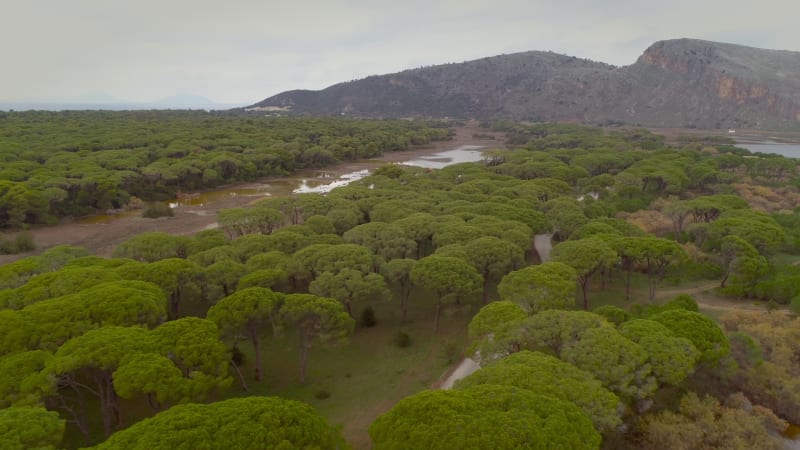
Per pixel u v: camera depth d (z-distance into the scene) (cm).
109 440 2066
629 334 3338
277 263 4747
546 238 7575
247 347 4412
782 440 3288
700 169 11275
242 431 2116
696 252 6438
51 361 2842
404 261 4841
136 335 3097
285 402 2398
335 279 4400
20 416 2325
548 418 2280
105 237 8225
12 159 11112
